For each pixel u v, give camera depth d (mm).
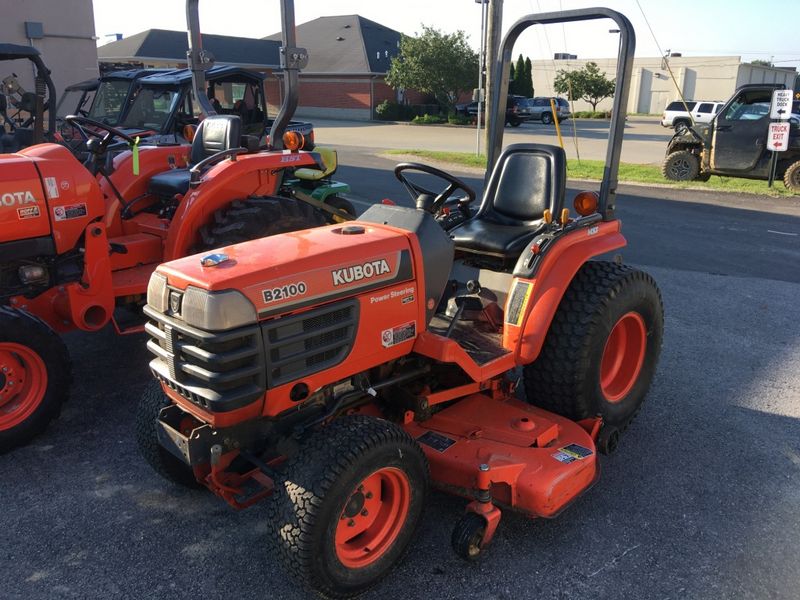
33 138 5656
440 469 2814
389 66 38438
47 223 3926
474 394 3406
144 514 3066
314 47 40156
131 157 5207
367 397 2977
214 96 9359
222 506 3135
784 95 12094
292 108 4918
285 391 2416
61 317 4203
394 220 2916
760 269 7242
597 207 3584
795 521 2998
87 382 4449
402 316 2750
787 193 12422
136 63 33594
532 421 3109
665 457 3514
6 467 3447
